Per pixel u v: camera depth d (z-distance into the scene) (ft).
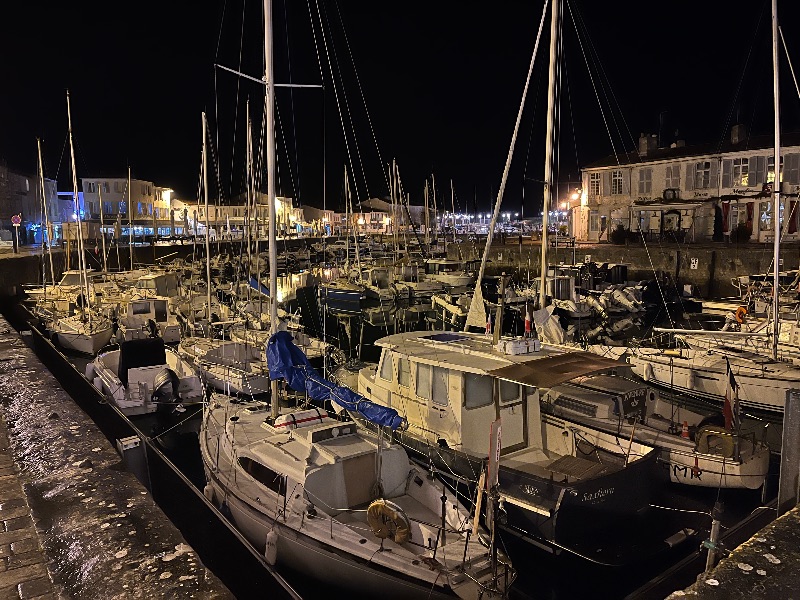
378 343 38.83
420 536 24.06
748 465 31.76
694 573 24.13
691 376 51.88
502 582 21.56
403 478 28.60
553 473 29.37
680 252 114.83
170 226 249.55
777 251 49.19
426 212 202.18
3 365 30.07
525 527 26.71
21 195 176.04
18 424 20.56
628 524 27.45
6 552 12.54
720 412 47.03
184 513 26.37
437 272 142.41
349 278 136.98
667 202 135.03
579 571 26.09
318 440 28.14
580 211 162.20
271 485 27.22
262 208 211.00
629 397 35.88
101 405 39.93
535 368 29.48
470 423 31.91
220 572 23.85
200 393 50.31
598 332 87.66
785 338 57.36
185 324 76.48
